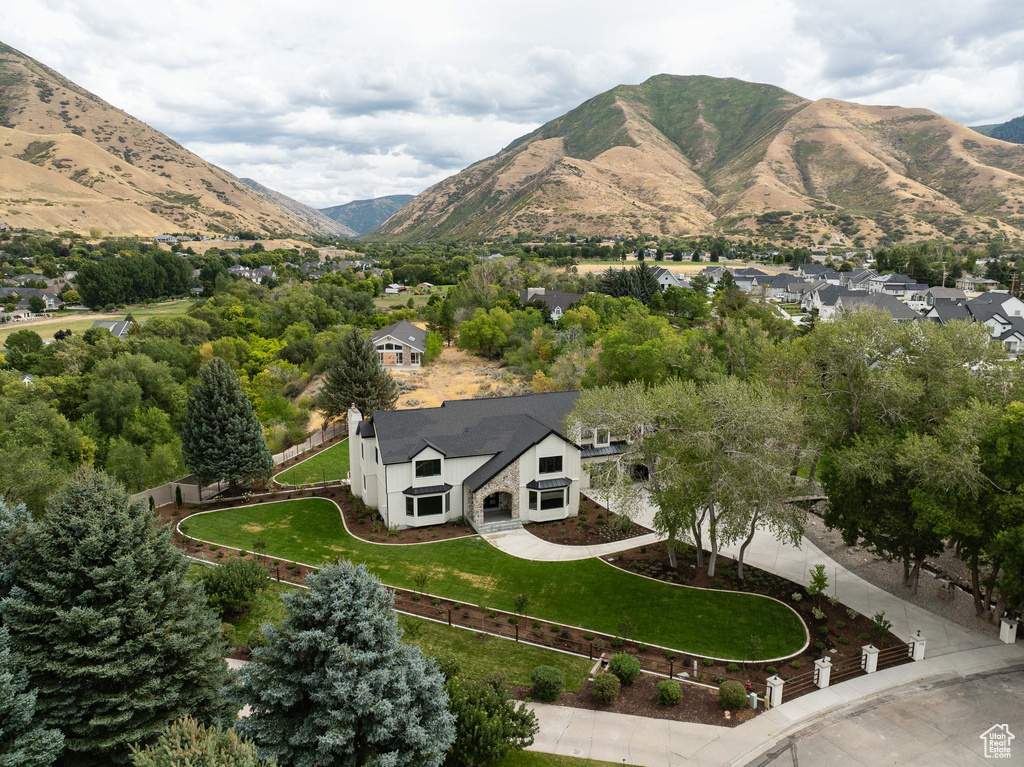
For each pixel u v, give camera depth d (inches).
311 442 2481.5
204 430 1800.0
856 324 1405.0
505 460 1603.1
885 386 1227.2
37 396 2566.4
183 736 551.8
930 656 1033.5
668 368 2372.0
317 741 639.1
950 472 995.9
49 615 723.4
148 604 758.5
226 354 3440.0
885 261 6825.8
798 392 1465.3
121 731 705.6
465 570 1381.6
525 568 1385.3
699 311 4146.2
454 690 796.0
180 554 833.5
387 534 1581.0
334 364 2470.5
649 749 831.7
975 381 1206.9
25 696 647.1
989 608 1148.5
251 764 516.7
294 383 3206.2
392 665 674.2
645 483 1371.8
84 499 765.3
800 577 1309.1
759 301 3538.4
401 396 2940.5
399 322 3966.5
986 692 937.5
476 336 3681.1
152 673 740.0
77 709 700.7
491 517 1651.1
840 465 1155.3
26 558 745.6
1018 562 940.6
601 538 1533.0
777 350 1879.9
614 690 931.3
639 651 1072.8
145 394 2822.3
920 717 884.0
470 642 1104.2
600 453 1800.0
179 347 3580.2
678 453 1217.4
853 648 1061.1
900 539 1136.2
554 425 1736.0
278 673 669.3
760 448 1144.2
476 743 733.9
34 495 1413.6
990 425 1031.0
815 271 6919.3
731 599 1227.2
